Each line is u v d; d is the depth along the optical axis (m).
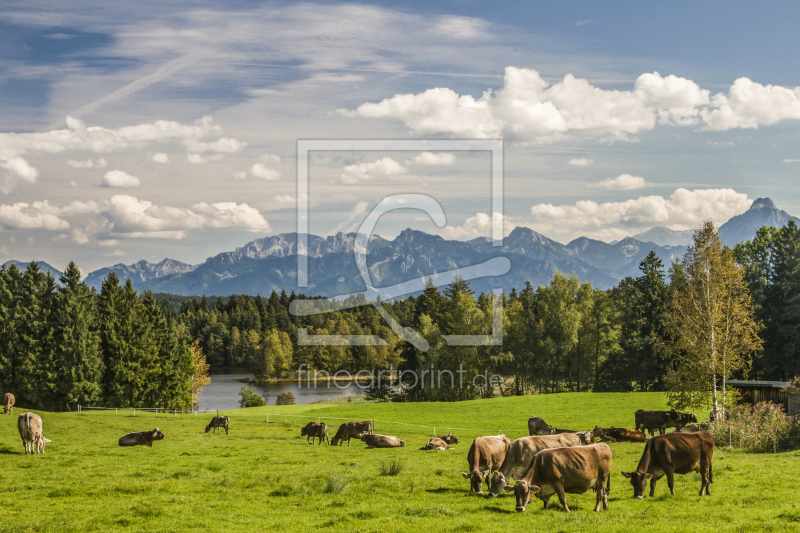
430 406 57.38
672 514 13.47
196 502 15.57
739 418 32.69
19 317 62.72
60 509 14.53
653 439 16.16
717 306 39.78
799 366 66.62
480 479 16.52
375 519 13.43
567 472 14.09
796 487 17.30
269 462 25.11
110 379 66.56
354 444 34.16
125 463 23.64
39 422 26.27
